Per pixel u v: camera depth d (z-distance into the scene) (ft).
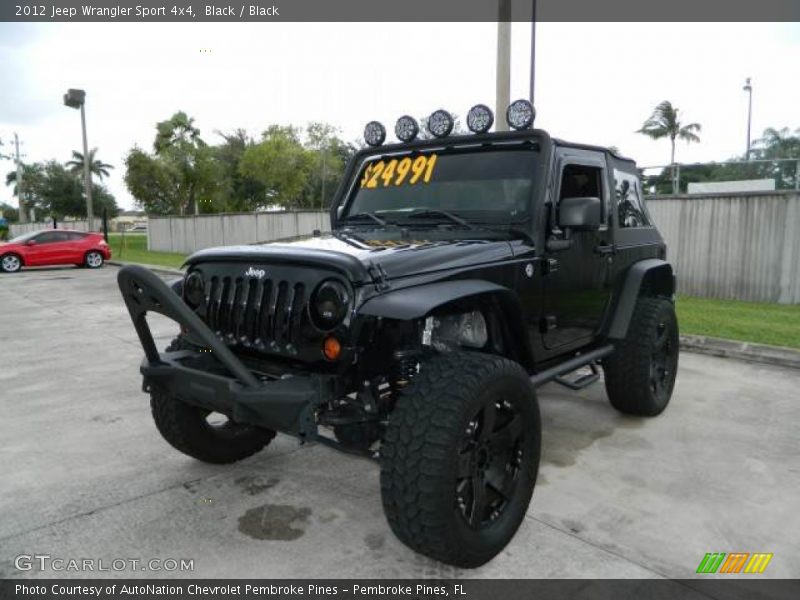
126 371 20.61
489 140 12.17
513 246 10.71
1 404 16.96
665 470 12.14
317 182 153.48
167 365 9.52
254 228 70.18
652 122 124.47
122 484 11.71
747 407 15.99
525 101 11.50
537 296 11.16
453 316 10.01
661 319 14.48
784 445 13.39
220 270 9.78
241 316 9.26
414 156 13.05
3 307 36.04
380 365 9.07
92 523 10.22
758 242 34.71
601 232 13.24
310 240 10.85
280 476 12.08
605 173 13.62
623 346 14.20
